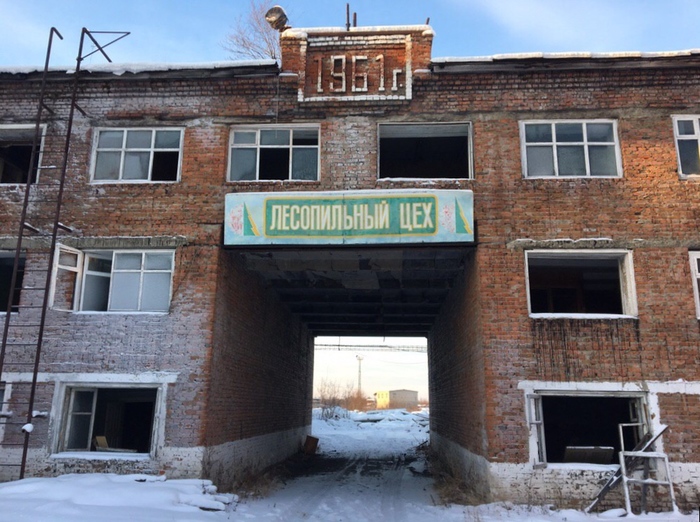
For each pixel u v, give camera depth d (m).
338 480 15.44
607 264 13.37
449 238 11.26
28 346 11.44
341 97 12.42
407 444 27.95
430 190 11.45
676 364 10.68
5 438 11.01
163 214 12.04
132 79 12.66
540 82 12.21
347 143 12.29
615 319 10.95
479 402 11.41
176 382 11.09
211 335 11.30
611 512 9.69
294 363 20.53
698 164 11.81
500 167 11.82
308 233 11.49
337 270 13.23
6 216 12.24
